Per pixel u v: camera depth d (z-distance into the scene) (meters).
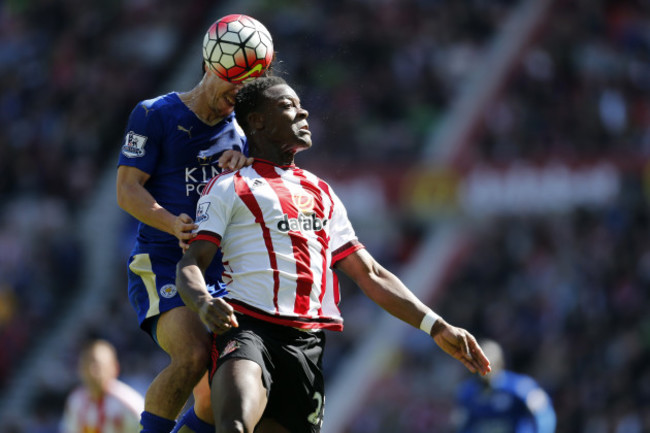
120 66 77.62
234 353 13.66
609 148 69.75
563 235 66.44
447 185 66.88
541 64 74.50
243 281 14.20
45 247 67.00
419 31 74.88
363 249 15.24
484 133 69.00
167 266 15.73
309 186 14.84
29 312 64.56
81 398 26.33
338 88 67.69
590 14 79.38
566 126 71.12
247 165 14.78
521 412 29.81
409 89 70.81
